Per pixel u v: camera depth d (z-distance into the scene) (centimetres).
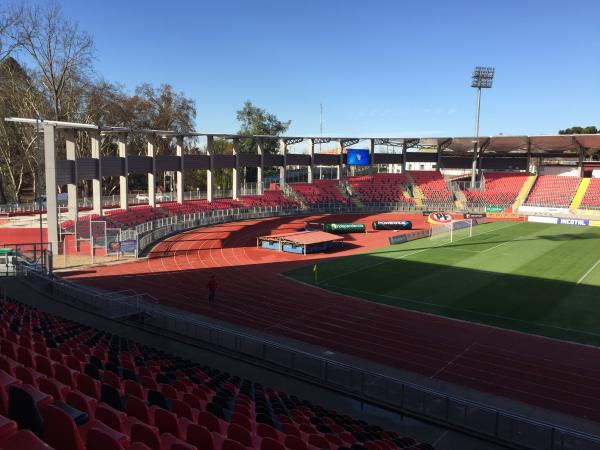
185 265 3975
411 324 2548
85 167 4531
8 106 6519
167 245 4819
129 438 629
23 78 6544
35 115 6412
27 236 4556
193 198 7538
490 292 3150
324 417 1413
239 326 2475
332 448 1005
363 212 7906
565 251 4569
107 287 3166
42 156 6731
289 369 1936
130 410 855
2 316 1725
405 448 1184
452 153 9738
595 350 2208
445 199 8206
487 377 1919
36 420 536
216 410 1103
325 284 3381
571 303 2911
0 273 3198
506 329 2475
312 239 4700
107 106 7362
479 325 2536
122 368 1272
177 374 1488
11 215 5666
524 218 7281
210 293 2889
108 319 2425
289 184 8131
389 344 2264
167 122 8706
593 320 2611
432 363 2052
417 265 3984
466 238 5397
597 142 7631
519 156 8975
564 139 7612
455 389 1803
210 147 6556
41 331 1656
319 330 2442
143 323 2402
